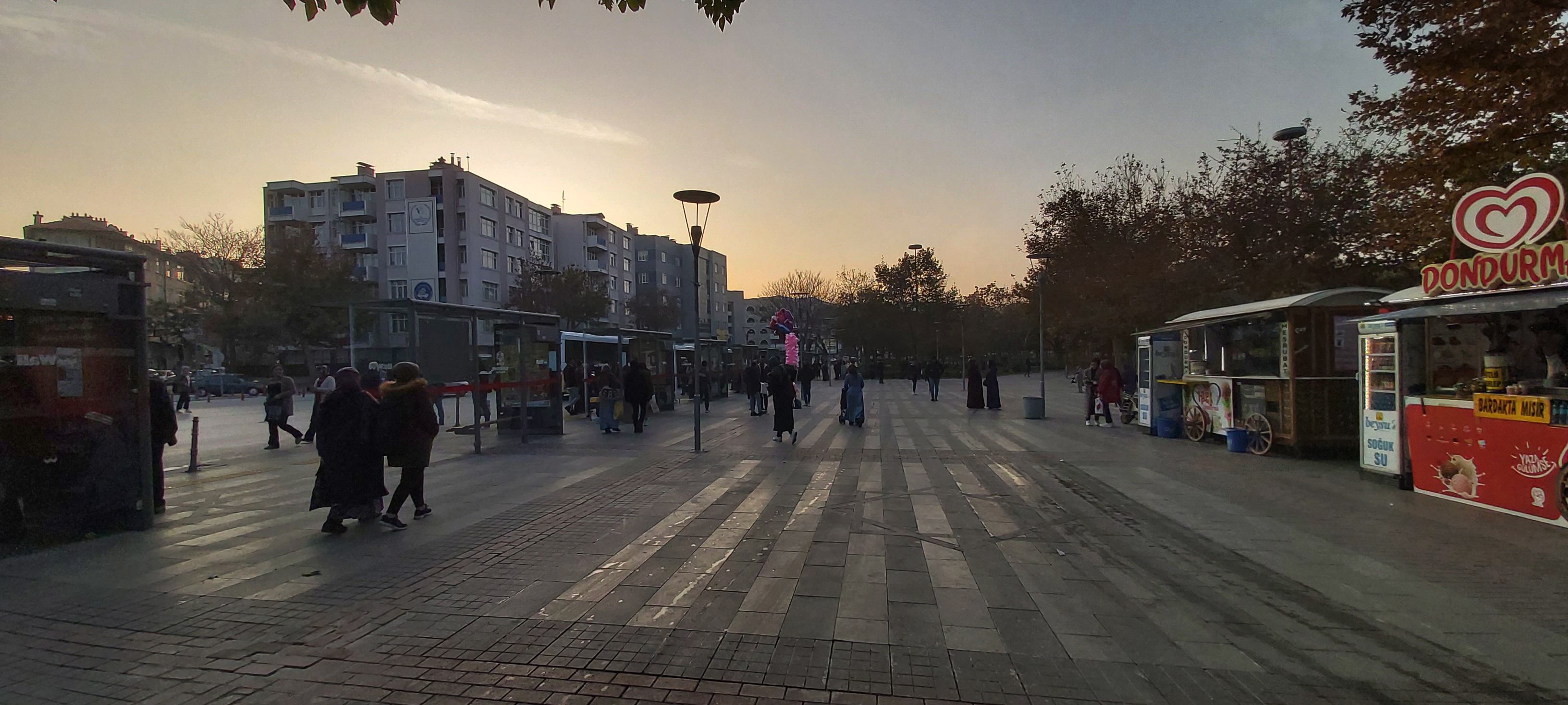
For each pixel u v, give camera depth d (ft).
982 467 35.50
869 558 19.43
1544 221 23.48
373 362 39.86
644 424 55.57
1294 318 37.99
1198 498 27.61
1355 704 11.40
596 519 24.08
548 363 50.57
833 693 11.59
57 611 15.42
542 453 41.32
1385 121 36.11
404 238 196.24
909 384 159.63
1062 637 13.98
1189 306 77.51
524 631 14.17
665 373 79.82
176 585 17.11
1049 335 103.14
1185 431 47.42
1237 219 71.15
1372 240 64.75
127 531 22.41
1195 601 16.12
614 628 14.34
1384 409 30.30
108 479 22.22
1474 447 25.40
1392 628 14.53
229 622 14.73
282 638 13.92
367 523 23.53
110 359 22.40
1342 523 23.40
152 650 13.37
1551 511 22.65
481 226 200.75
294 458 40.52
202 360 177.47
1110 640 13.87
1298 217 67.97
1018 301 115.75
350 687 11.83
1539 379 25.16
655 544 20.81
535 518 24.30
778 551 20.12
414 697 11.48
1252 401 41.14
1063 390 126.00
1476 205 25.85
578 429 55.62
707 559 19.26
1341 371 37.99
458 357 42.50
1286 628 14.55
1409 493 28.22
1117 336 87.92
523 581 17.33
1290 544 20.89
